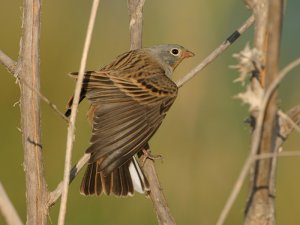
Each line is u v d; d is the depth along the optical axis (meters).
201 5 15.03
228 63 15.05
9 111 13.75
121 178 7.86
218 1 15.14
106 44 14.90
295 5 17.31
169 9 15.09
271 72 5.61
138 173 7.90
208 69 14.62
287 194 13.88
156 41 14.98
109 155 7.37
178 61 10.19
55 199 7.28
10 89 13.83
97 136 7.45
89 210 12.45
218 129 14.23
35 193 7.30
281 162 14.09
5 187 13.05
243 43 15.77
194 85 14.34
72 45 14.77
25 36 7.46
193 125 14.12
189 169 13.73
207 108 14.41
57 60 14.53
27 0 7.49
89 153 7.21
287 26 17.12
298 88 15.52
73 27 15.00
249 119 5.82
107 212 12.50
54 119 13.73
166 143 13.95
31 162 7.32
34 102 7.39
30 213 7.29
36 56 7.44
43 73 14.38
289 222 13.75
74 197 12.46
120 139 7.63
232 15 15.70
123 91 8.45
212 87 14.60
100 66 14.65
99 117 7.90
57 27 14.84
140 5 9.12
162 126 14.05
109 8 15.25
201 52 14.78
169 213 7.60
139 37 9.24
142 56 9.24
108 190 7.80
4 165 13.26
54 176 13.24
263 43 5.88
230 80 14.78
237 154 14.02
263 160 5.71
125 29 15.09
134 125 8.02
